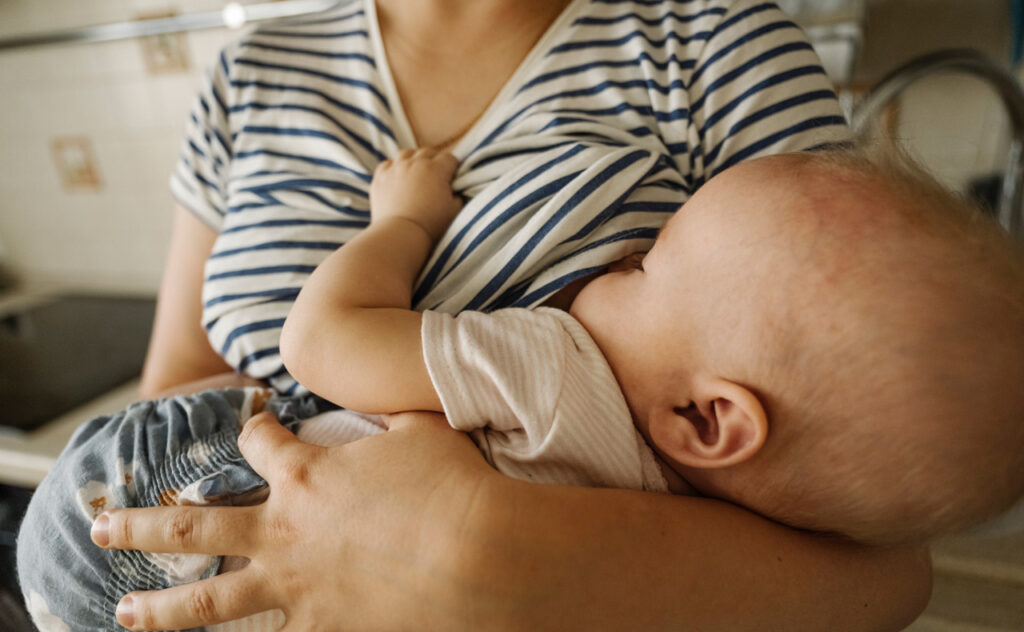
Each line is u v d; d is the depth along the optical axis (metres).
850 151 0.46
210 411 0.51
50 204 1.71
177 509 0.41
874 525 0.41
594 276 0.52
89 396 1.08
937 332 0.37
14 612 0.99
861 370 0.38
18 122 1.64
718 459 0.42
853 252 0.39
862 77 1.21
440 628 0.36
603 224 0.51
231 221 0.63
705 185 0.47
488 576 0.35
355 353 0.43
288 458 0.41
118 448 0.48
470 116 0.64
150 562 0.44
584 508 0.37
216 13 1.36
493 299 0.50
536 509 0.36
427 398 0.43
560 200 0.49
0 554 1.00
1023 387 0.38
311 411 0.54
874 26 1.19
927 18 1.15
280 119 0.65
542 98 0.60
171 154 1.54
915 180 0.43
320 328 0.44
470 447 0.41
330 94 0.65
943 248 0.39
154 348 0.76
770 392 0.40
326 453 0.41
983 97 1.15
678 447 0.43
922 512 0.40
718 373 0.42
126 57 1.48
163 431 0.49
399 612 0.37
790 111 0.56
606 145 0.54
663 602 0.37
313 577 0.38
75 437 0.52
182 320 0.73
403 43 0.65
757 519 0.43
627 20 0.62
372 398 0.44
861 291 0.38
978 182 1.12
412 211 0.54
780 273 0.40
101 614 0.44
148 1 1.41
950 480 0.38
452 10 0.62
